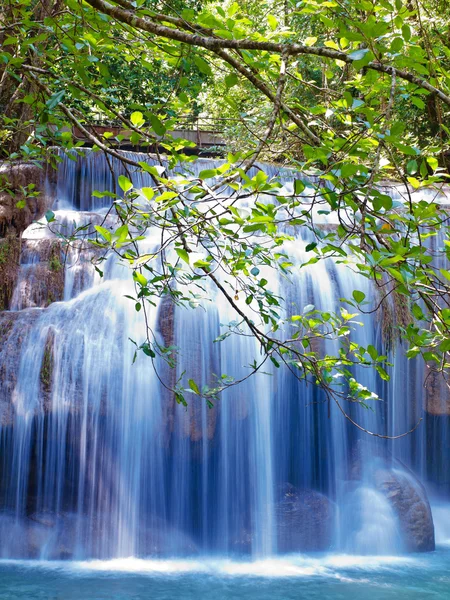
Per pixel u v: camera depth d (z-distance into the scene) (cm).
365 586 760
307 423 984
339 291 989
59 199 1188
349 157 283
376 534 913
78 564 835
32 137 514
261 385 930
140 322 898
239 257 321
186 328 888
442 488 1117
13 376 886
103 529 876
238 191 273
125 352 890
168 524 901
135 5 309
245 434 921
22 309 975
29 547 855
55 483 888
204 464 907
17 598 698
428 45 297
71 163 1216
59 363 888
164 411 880
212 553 896
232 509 919
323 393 991
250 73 298
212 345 898
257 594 728
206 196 299
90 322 908
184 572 810
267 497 930
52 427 880
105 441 887
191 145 350
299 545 907
